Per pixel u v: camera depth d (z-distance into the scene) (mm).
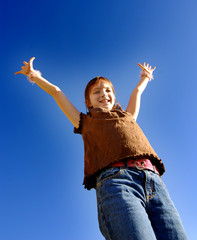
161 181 1883
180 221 1721
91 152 2092
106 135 2062
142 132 2217
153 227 1657
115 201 1589
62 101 2586
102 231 1668
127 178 1740
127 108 2740
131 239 1396
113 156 1889
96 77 2789
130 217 1477
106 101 2594
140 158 1896
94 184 2062
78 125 2482
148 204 1696
